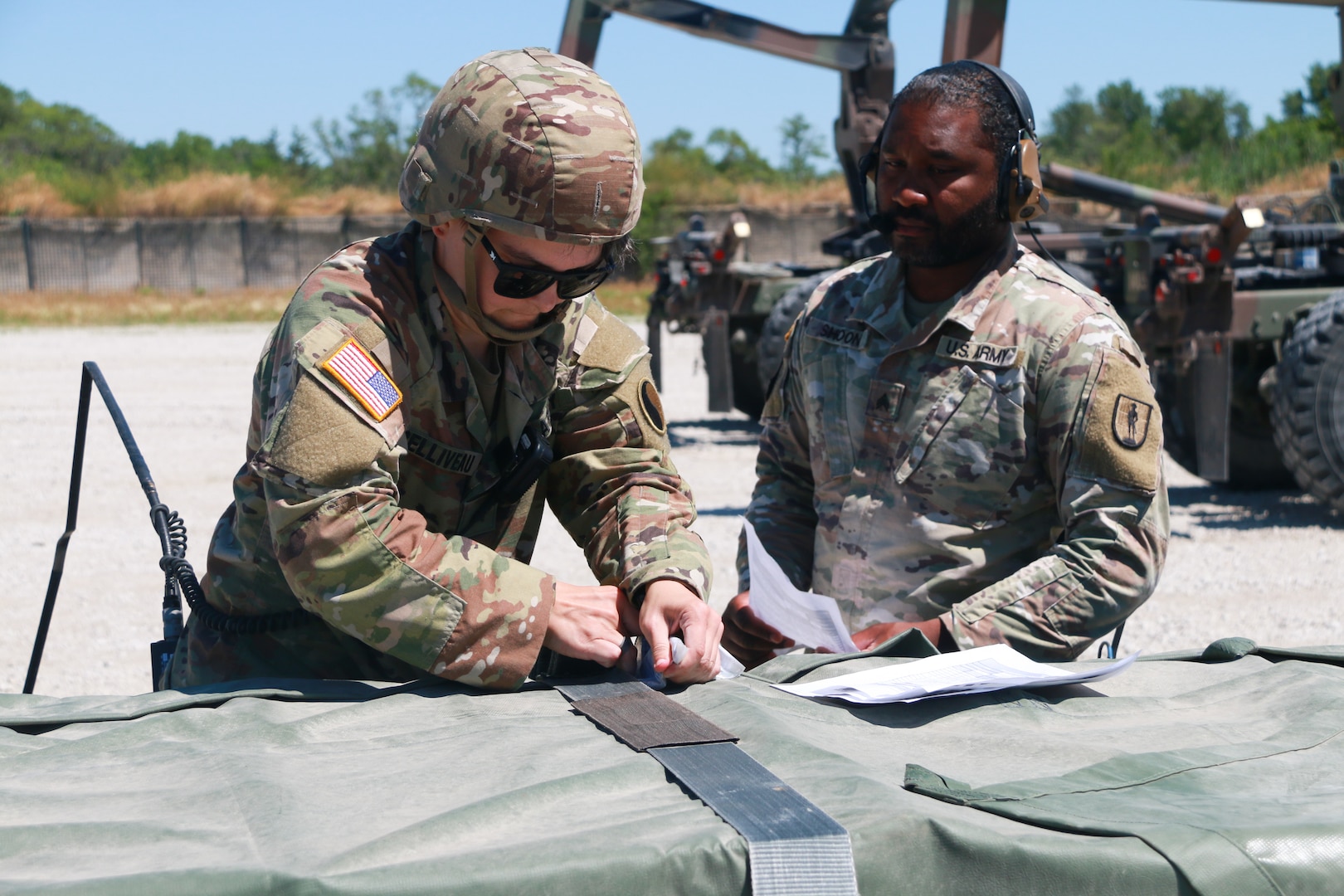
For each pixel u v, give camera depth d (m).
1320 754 1.28
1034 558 2.12
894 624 2.03
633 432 1.80
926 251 2.08
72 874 0.98
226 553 1.79
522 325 1.62
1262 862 1.02
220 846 1.03
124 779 1.21
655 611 1.62
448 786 1.18
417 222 1.59
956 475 2.08
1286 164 24.20
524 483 1.73
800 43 7.38
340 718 1.42
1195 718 1.45
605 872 0.96
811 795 1.10
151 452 8.89
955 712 1.46
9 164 47.62
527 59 1.55
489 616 1.54
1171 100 62.41
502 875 0.94
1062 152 53.41
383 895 0.93
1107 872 1.01
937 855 1.03
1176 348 6.55
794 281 9.12
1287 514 6.80
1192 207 8.40
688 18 7.15
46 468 8.20
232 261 36.25
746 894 0.98
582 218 1.49
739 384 10.60
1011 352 2.04
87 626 4.64
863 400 2.17
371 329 1.57
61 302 29.95
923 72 2.13
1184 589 5.08
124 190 36.75
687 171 38.59
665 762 1.19
